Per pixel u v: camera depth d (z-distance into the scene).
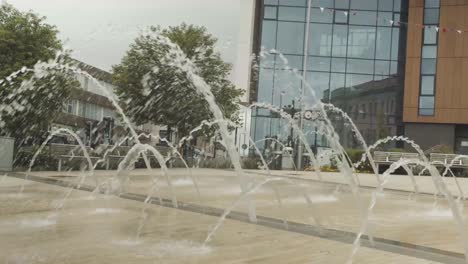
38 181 9.95
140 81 21.62
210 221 5.34
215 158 23.64
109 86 22.86
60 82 16.00
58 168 13.82
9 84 16.05
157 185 10.24
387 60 31.56
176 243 4.11
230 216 5.77
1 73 15.89
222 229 4.86
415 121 31.06
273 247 4.09
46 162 14.38
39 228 4.61
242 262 3.52
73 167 14.64
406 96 31.23
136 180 11.23
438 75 30.84
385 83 31.56
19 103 16.36
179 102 22.11
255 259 3.63
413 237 5.02
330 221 5.86
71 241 4.04
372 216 6.64
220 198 7.88
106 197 7.30
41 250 3.68
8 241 3.98
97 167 15.29
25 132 16.73
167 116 22.48
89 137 22.59
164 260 3.50
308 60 31.34
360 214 6.70
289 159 25.75
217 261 3.52
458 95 30.44
